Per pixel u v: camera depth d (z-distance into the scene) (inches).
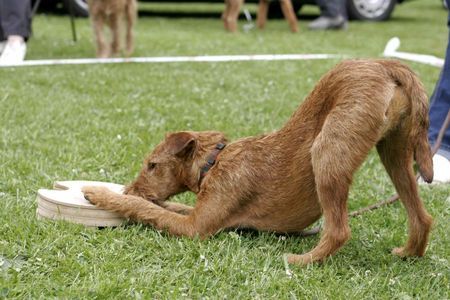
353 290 148.1
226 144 175.5
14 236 164.4
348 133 150.3
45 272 148.7
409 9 985.5
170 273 150.8
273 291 145.9
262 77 407.5
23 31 418.3
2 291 136.1
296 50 528.1
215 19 760.3
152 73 399.2
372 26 735.1
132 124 281.9
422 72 443.2
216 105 325.4
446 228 191.2
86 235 167.9
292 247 172.1
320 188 153.5
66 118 287.1
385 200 205.9
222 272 152.4
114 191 181.0
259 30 666.2
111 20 456.1
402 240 182.9
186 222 169.3
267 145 169.6
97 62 428.1
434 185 231.1
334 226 154.6
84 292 138.3
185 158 174.9
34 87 345.7
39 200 179.6
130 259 156.2
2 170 215.5
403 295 147.5
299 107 169.3
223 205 168.4
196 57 460.4
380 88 151.8
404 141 159.5
